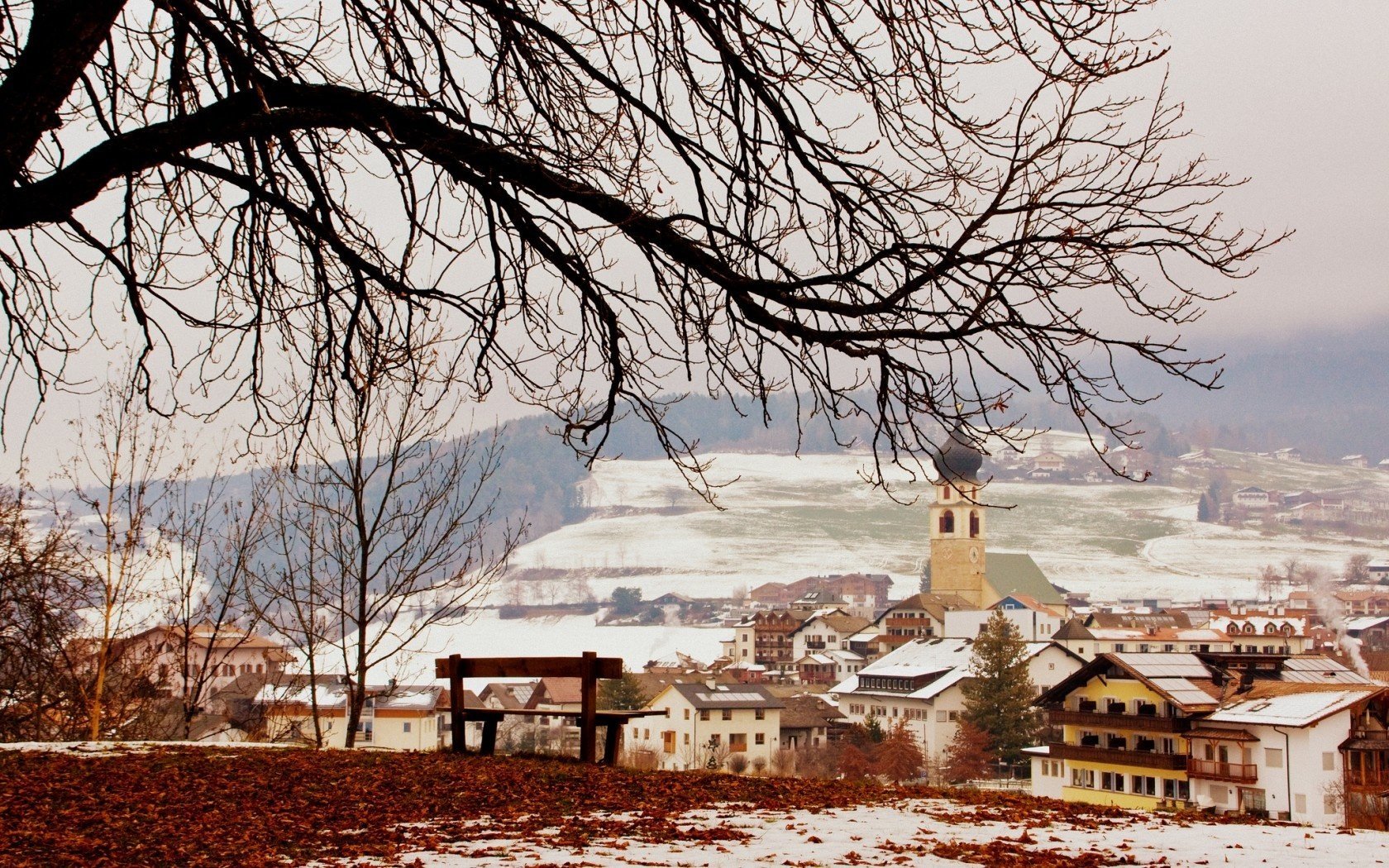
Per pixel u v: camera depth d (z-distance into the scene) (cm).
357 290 902
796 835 909
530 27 875
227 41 772
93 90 797
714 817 993
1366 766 4653
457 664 1430
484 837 895
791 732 8812
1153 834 950
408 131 795
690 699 8225
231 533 2153
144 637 2358
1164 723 5269
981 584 15962
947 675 9238
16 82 687
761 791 1138
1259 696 5134
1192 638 13550
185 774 1163
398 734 5572
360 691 1866
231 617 2262
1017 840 902
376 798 1057
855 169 912
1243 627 13662
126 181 882
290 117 759
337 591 2020
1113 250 802
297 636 2109
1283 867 809
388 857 814
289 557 2042
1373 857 848
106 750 1355
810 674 14550
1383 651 15450
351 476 1884
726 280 828
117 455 2311
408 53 902
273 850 845
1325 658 5747
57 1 692
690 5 872
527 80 941
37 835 875
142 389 920
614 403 934
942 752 8856
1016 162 792
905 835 918
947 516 16050
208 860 814
